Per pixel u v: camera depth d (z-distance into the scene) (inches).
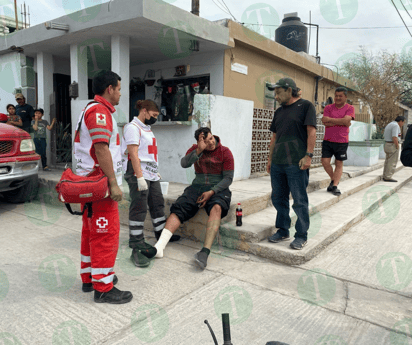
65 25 214.5
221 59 257.0
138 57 279.1
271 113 241.8
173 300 94.2
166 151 206.7
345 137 201.0
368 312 89.0
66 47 254.7
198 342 75.0
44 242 142.6
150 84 304.8
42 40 235.8
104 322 82.7
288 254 120.4
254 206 162.6
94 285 91.7
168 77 291.6
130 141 117.7
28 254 128.6
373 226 170.1
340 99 198.7
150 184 131.6
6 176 179.2
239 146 210.7
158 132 209.0
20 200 207.8
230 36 245.3
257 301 94.0
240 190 179.2
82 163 90.1
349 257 128.3
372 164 342.3
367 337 77.7
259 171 235.3
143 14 181.6
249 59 283.0
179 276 110.3
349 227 165.5
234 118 204.2
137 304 91.8
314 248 127.6
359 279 109.2
